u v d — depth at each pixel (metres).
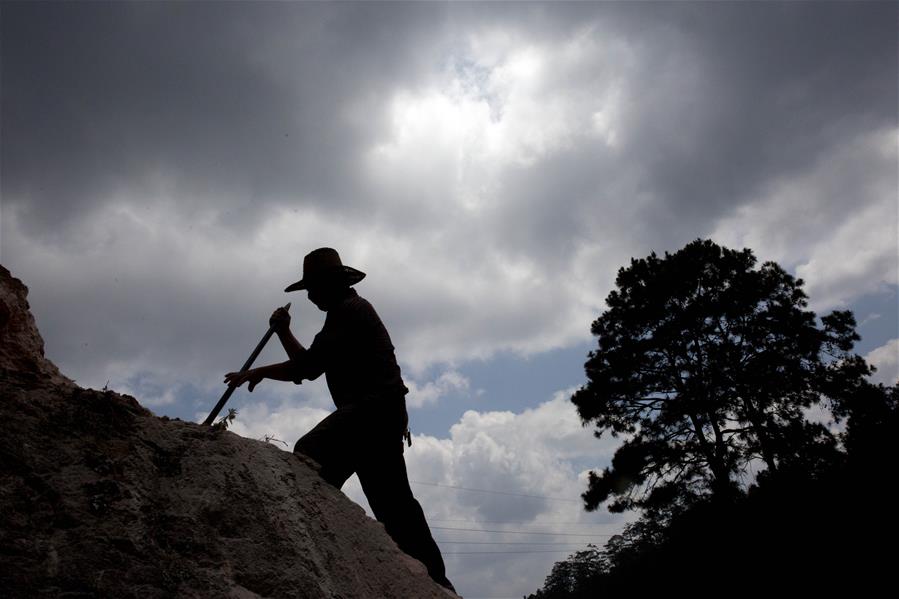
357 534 3.19
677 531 26.27
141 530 2.54
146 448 2.85
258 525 2.80
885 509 22.09
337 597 2.79
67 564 2.28
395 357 3.87
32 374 2.93
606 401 27.86
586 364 29.16
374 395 3.67
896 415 24.39
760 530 23.41
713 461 25.69
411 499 3.75
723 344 26.73
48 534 2.34
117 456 2.74
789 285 28.30
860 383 25.89
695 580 24.56
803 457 24.86
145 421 2.96
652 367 27.67
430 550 3.72
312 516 3.04
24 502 2.38
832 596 21.53
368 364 3.76
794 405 26.44
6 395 2.71
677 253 29.28
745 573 23.17
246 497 2.87
